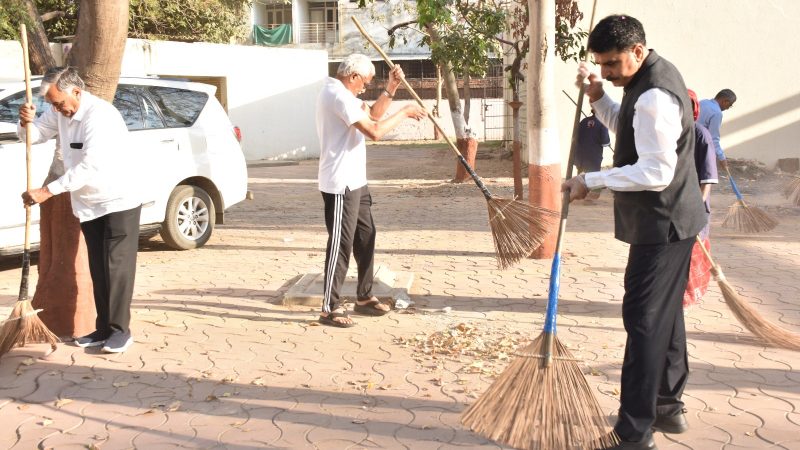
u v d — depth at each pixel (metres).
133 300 6.89
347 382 4.89
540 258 8.45
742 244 9.15
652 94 3.56
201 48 21.88
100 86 5.79
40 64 13.69
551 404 3.58
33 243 7.94
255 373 5.07
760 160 15.36
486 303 6.71
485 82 33.16
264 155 24.38
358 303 6.42
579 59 15.29
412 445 4.00
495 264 8.20
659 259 3.71
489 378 4.93
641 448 3.70
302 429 4.21
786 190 11.30
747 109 15.27
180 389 4.80
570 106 15.46
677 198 3.70
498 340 5.66
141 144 8.70
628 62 3.66
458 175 15.64
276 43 36.09
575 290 7.08
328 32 36.19
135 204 5.48
